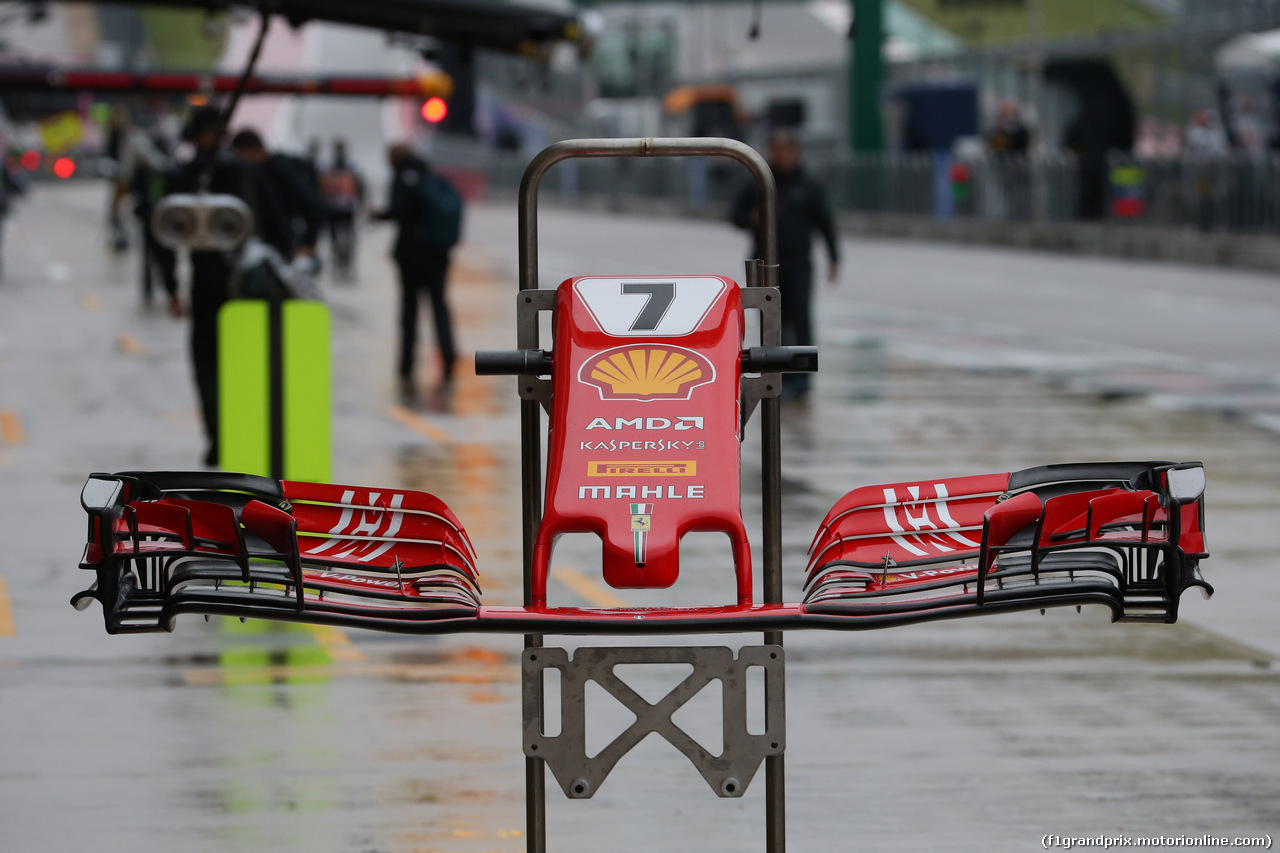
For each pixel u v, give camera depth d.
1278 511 26.55
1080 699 16.91
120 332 50.91
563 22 39.19
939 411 37.41
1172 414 36.88
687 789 14.43
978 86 121.81
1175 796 14.14
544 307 10.98
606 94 179.12
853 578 10.55
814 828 13.45
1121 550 10.27
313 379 22.12
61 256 81.75
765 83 161.50
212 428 29.02
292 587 10.09
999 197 102.06
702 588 21.30
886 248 101.25
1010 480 10.59
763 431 11.00
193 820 13.53
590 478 10.29
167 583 9.93
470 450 31.83
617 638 18.92
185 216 23.38
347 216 71.75
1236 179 82.69
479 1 38.03
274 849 12.91
